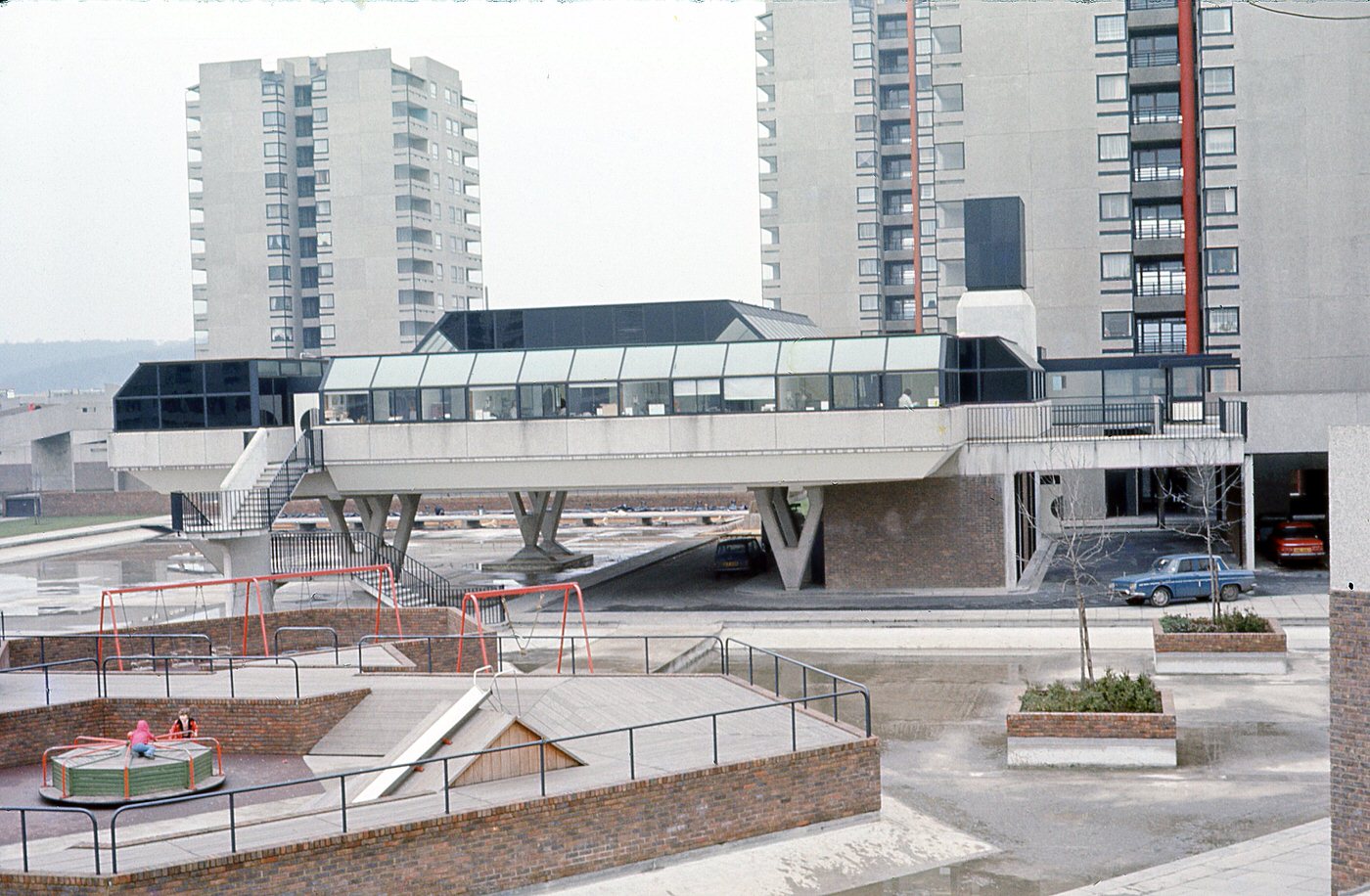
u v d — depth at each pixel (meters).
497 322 47.97
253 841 16.77
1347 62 67.81
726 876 18.22
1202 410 51.69
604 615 41.09
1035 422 45.22
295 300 129.50
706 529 75.31
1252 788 21.52
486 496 88.00
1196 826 19.72
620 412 40.69
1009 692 29.38
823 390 39.69
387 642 30.56
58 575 57.44
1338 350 68.44
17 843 18.48
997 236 53.12
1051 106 75.62
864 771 20.48
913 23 115.12
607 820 18.31
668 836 18.77
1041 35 75.69
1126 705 23.56
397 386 41.91
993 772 23.06
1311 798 20.89
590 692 24.09
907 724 26.80
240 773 21.88
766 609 41.06
